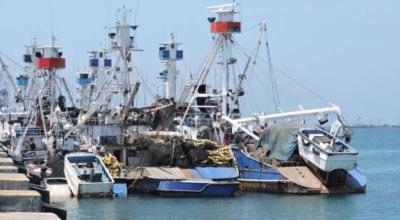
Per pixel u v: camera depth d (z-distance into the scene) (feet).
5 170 131.34
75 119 509.35
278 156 416.87
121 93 469.57
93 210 331.36
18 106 555.28
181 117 491.72
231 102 484.74
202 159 415.03
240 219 317.22
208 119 468.34
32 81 542.98
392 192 422.00
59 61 465.47
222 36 476.13
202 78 480.64
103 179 377.09
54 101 464.65
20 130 441.68
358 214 340.18
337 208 355.36
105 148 421.59
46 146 428.56
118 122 445.37
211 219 314.96
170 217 317.22
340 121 431.02
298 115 451.12
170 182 380.17
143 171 391.24
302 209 350.43
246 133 458.09
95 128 440.45
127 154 429.79
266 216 327.47
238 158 413.39
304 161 411.13
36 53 482.69
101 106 464.24
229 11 474.08
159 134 433.89
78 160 383.45
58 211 112.57
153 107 469.16
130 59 473.26
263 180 401.70
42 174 344.08
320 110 443.73
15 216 76.23
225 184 383.45
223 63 476.54
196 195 379.96
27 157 407.85
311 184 398.01
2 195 88.74
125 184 380.17
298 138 409.08
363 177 419.33
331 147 391.24
